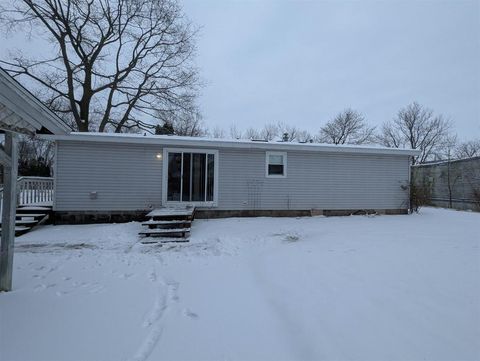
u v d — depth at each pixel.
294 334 3.18
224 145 11.55
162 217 9.34
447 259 5.79
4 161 4.44
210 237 8.63
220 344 3.00
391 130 37.56
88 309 3.84
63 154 10.62
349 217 12.41
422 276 4.76
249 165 12.05
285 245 7.62
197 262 6.31
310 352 2.82
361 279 4.73
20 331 3.22
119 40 21.47
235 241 8.09
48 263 6.19
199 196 11.61
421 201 13.65
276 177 12.28
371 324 3.28
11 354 2.77
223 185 11.84
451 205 17.48
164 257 6.72
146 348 2.91
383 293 4.11
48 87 19.88
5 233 4.50
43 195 12.88
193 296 4.33
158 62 22.48
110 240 8.34
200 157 11.63
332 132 38.78
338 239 8.04
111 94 21.64
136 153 11.13
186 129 28.97
